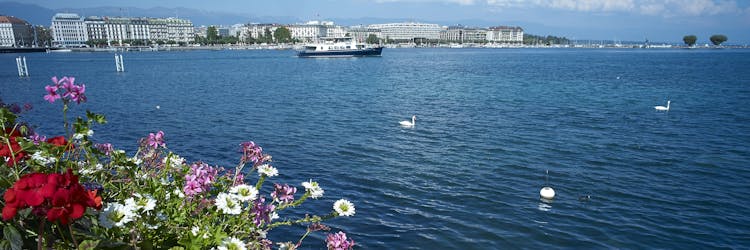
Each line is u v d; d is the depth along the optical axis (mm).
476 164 22047
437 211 16266
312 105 42625
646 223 15406
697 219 15781
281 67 104625
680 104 43438
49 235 3625
